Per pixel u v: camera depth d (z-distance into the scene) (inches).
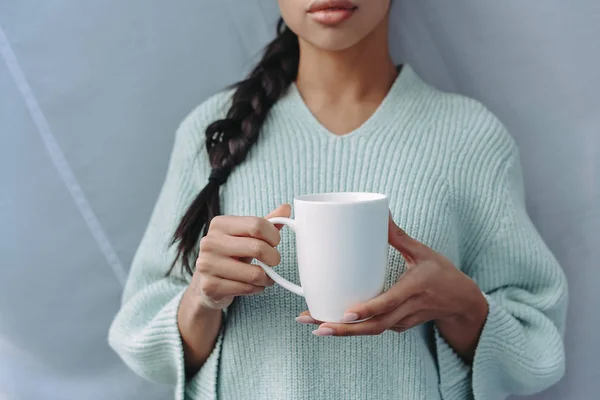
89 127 42.0
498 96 41.2
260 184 31.0
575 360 41.7
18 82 41.3
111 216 42.7
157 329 30.6
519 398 42.4
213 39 41.9
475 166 31.8
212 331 30.0
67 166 42.1
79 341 43.2
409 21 41.4
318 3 28.4
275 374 29.7
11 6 40.8
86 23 41.2
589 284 41.3
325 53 32.3
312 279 23.7
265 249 24.9
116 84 41.8
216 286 25.8
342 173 30.7
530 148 41.3
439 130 32.2
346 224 22.7
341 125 32.5
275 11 41.7
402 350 29.5
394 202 30.2
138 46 41.7
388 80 34.3
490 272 32.4
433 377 30.4
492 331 29.7
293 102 32.9
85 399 43.2
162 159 42.5
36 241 42.4
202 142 33.7
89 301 43.1
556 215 41.4
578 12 39.7
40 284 42.7
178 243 31.6
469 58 41.1
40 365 43.0
